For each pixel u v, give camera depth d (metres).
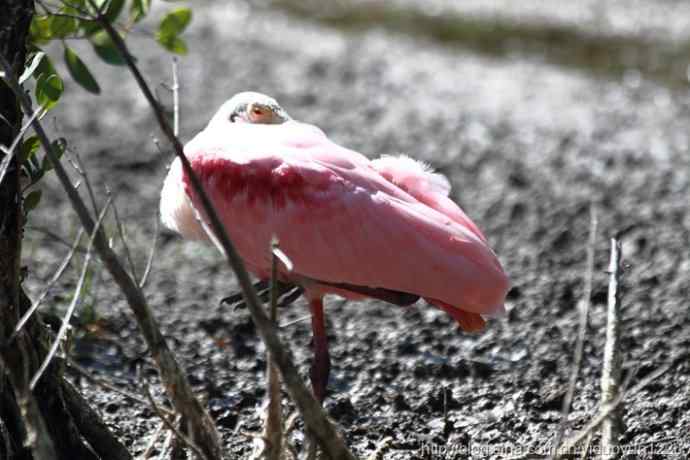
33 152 7.34
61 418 7.21
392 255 8.57
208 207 6.04
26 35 7.09
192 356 11.09
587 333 11.60
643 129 20.70
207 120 20.56
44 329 7.27
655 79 24.48
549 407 9.73
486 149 19.36
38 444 6.20
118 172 17.50
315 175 8.86
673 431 9.11
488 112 21.69
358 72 24.42
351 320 12.14
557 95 23.06
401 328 11.84
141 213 15.84
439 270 8.42
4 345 6.56
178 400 6.63
